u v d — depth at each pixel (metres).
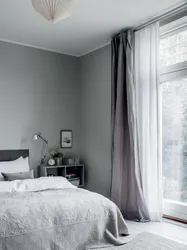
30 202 2.61
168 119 3.76
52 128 4.75
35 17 3.51
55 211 2.55
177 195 3.60
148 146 3.66
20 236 2.27
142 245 2.76
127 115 3.91
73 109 5.02
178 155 3.61
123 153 3.91
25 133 4.45
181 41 3.59
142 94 3.77
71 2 2.28
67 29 3.92
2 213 2.33
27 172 3.77
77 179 4.71
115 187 3.90
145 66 3.75
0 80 4.24
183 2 3.17
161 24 3.67
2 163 3.90
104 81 4.53
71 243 2.56
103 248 2.70
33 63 4.59
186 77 3.52
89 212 2.73
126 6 3.26
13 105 4.35
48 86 4.73
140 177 3.68
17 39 4.29
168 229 3.26
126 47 3.92
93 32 4.04
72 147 4.97
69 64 5.02
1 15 3.44
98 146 4.62
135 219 3.66
